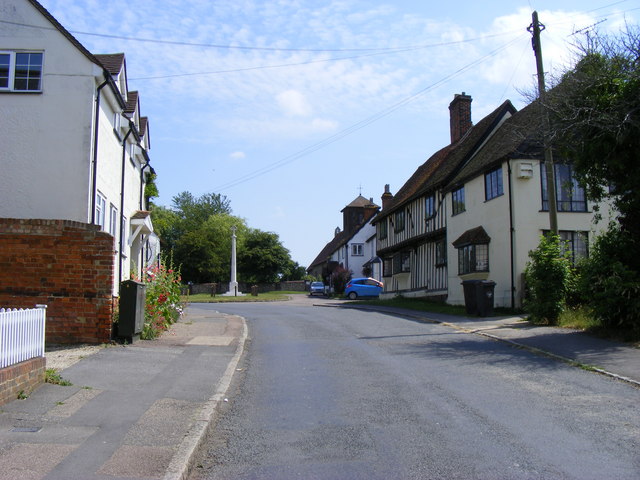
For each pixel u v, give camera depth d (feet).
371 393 27.12
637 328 39.78
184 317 64.80
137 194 73.36
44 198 45.42
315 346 42.68
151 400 24.25
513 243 65.57
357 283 146.61
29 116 46.01
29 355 24.56
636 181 41.34
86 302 37.14
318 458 18.37
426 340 45.03
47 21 46.80
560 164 66.18
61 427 19.95
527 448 18.88
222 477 16.90
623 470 16.84
